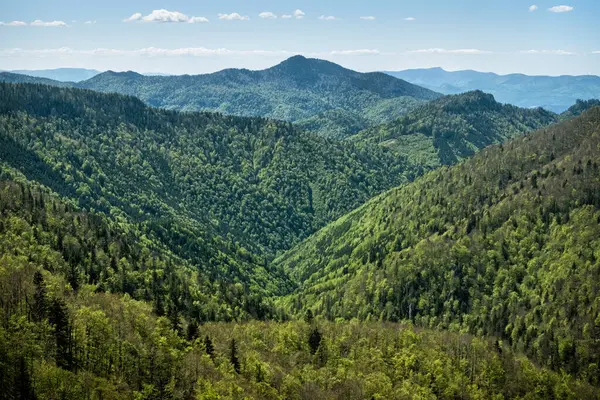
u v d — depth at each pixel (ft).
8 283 592.19
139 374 523.70
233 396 504.02
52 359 485.15
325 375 593.42
